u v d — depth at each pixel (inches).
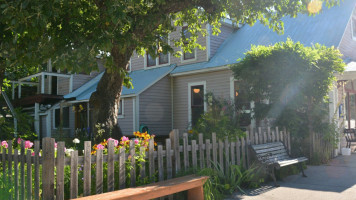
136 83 644.1
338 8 600.1
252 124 516.4
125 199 166.2
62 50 254.5
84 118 757.3
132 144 204.4
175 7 336.2
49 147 164.2
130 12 305.4
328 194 244.4
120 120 634.8
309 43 540.4
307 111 397.7
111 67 303.0
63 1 259.1
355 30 596.1
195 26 474.0
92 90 741.9
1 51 270.7
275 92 391.9
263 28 654.5
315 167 367.9
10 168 189.9
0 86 306.7
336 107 474.6
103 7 289.0
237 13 379.9
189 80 632.4
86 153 177.5
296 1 355.9
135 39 301.7
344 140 542.6
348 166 372.2
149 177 212.7
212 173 240.2
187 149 238.5
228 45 657.6
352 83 586.9
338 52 387.5
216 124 346.9
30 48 260.5
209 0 356.2
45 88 912.3
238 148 276.8
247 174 262.5
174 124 655.8
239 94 544.7
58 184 165.6
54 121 821.9
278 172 301.3
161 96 642.8
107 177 187.3
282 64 375.6
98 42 260.8
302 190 257.6
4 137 432.1
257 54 402.3
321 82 382.0
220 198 231.6
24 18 238.7
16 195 183.9
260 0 352.8
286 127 382.6
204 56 637.3
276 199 231.9
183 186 198.4
